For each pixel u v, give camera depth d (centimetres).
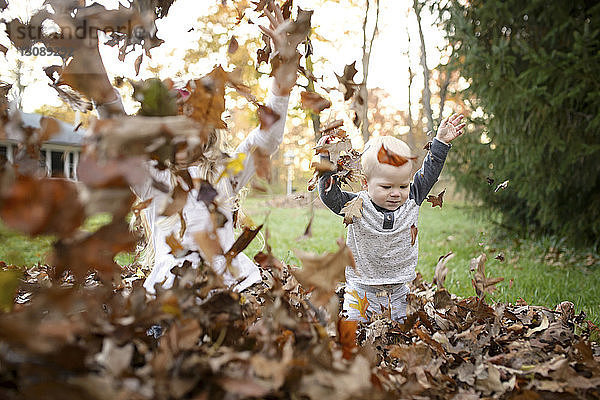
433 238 682
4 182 77
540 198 539
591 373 143
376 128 2059
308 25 140
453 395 129
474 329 173
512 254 536
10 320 75
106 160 77
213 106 114
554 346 170
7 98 152
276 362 92
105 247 84
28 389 74
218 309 119
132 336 104
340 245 112
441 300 202
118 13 126
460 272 409
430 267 438
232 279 167
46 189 75
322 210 1002
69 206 75
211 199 110
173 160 104
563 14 513
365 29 1480
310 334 110
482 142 568
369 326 194
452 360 152
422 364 145
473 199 620
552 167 516
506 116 516
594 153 499
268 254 127
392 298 236
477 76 543
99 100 131
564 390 126
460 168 592
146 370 89
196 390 88
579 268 466
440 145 240
